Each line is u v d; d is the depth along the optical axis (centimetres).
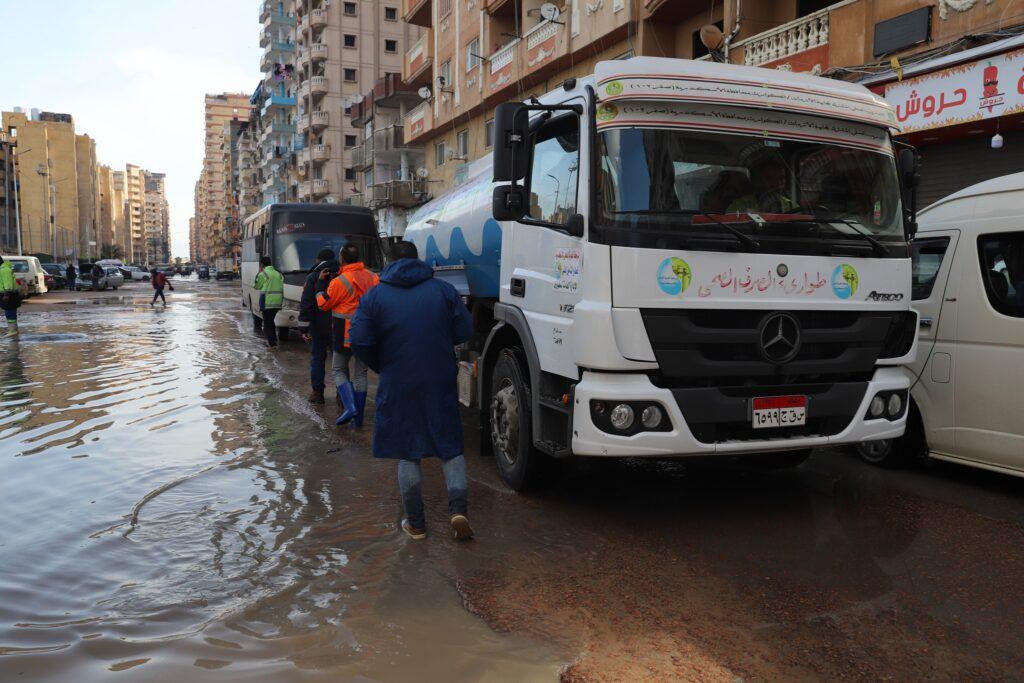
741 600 372
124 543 449
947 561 420
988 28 981
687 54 1730
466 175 828
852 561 421
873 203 486
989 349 535
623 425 430
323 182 6506
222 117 19800
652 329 426
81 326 2022
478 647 326
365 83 6619
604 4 1850
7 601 372
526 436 530
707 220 440
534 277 517
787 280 448
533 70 2191
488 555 430
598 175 440
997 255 540
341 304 769
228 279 8756
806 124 478
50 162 12662
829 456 662
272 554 432
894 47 1102
